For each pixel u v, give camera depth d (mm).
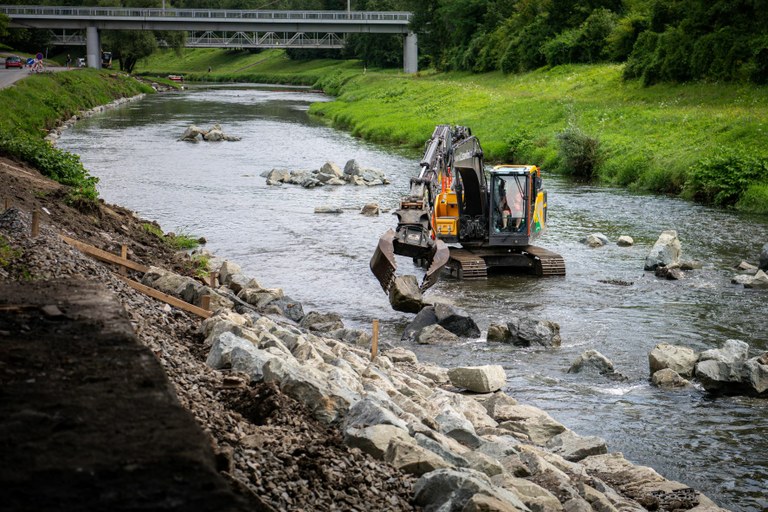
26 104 62531
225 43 143125
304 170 45438
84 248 18609
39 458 4773
